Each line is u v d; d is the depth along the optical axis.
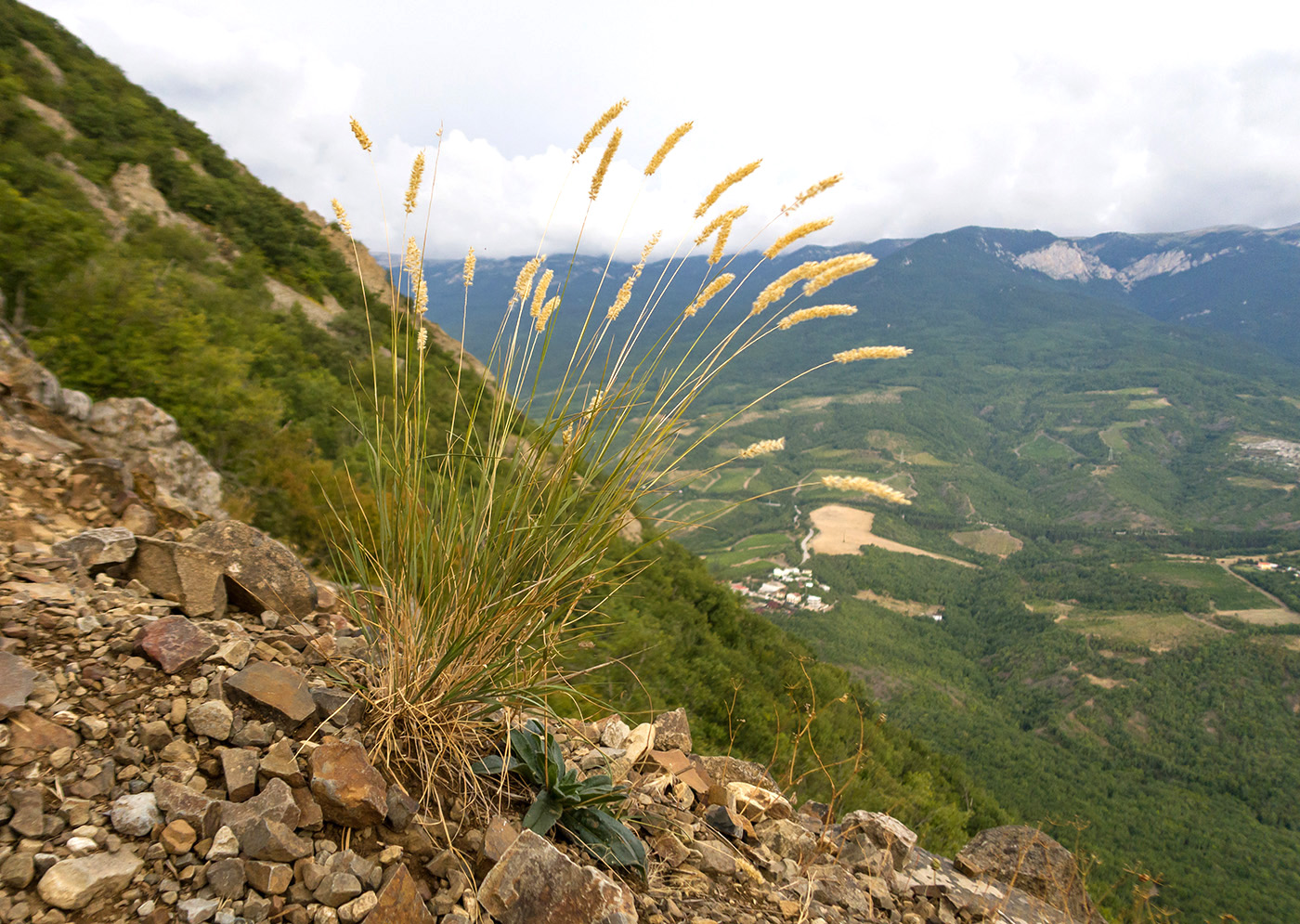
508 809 2.22
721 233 2.15
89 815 1.53
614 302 2.22
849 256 1.86
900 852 3.33
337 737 2.04
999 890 3.42
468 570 2.14
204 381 16.39
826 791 6.84
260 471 15.01
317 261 58.78
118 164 51.47
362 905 1.60
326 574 3.93
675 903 2.26
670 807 2.93
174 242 36.25
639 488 2.04
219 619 2.56
